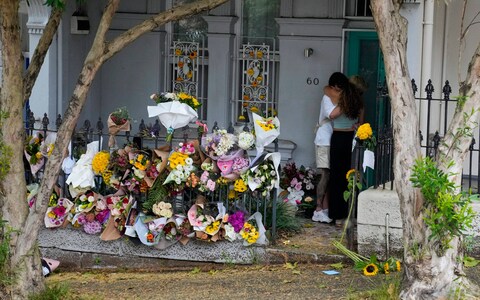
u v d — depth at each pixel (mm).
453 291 8430
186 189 11180
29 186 11578
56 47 13836
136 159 10977
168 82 14711
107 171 11188
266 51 14172
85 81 9297
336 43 13695
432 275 8422
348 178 10930
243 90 14312
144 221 11117
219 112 14266
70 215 11469
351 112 12195
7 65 9250
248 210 11227
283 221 11656
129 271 11398
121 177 11219
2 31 9180
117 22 14609
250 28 14289
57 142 9383
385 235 10539
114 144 11445
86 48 14523
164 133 14320
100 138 11508
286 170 13133
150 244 11133
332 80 12305
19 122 9398
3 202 9398
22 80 9430
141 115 14727
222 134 10930
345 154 12281
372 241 10602
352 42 13656
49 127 13773
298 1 13766
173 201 11148
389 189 10852
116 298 9922
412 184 8375
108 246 11469
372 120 13500
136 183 11047
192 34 14539
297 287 9930
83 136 12445
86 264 11555
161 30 14531
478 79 8281
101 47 9289
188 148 10898
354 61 13641
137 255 11375
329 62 13766
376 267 10234
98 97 14828
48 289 9617
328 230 12055
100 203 11344
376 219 10578
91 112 14680
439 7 13148
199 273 11031
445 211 8047
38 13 13594
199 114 14570
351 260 10766
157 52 14578
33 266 9445
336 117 12258
